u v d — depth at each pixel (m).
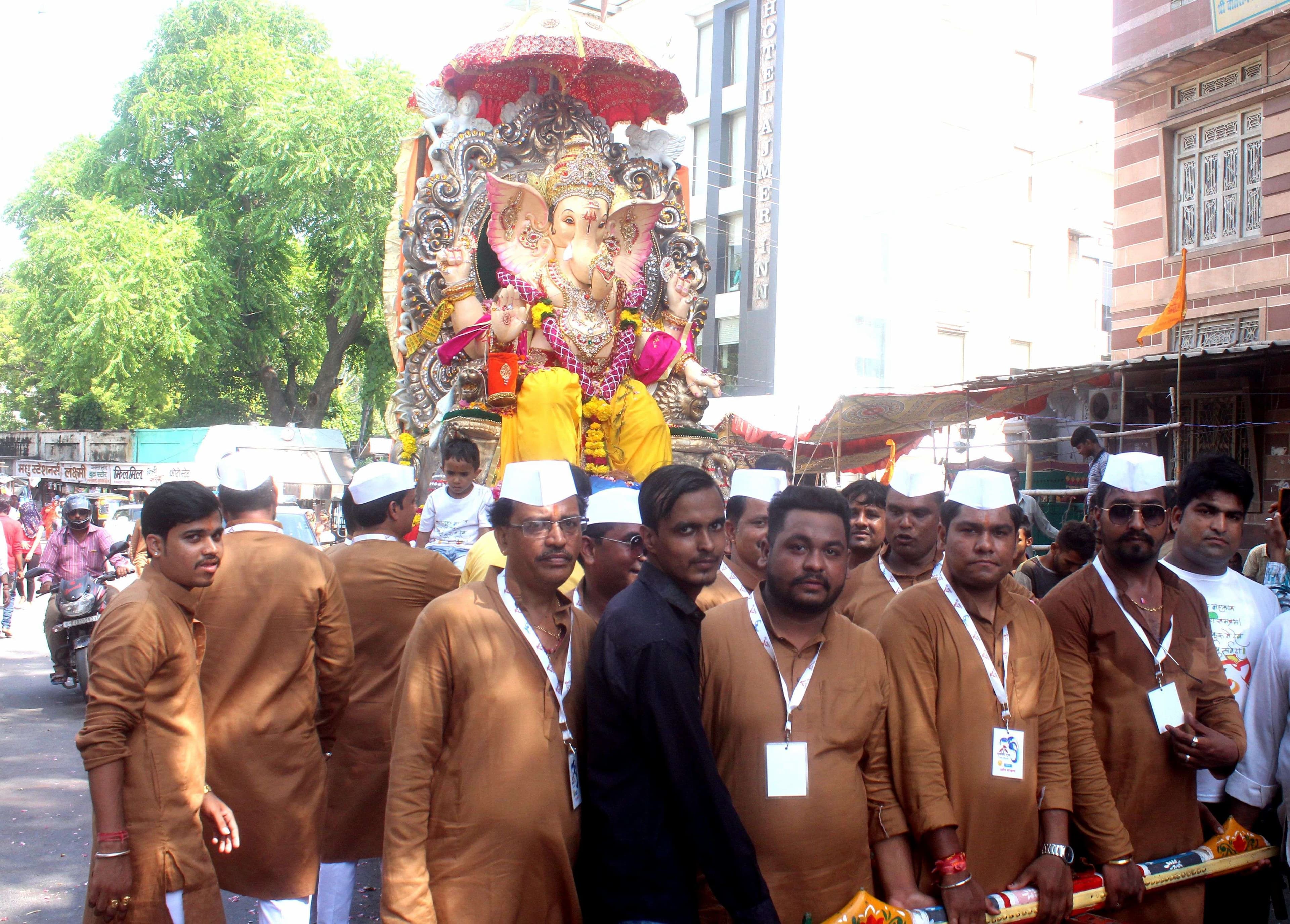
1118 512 4.15
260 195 31.27
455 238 8.41
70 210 29.55
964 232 29.03
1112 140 32.00
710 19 30.00
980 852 3.71
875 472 19.92
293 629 4.38
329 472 22.75
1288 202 13.73
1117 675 4.15
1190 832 4.12
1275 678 4.16
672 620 3.33
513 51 8.32
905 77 28.16
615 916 3.22
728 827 3.11
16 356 40.81
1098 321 32.38
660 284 9.23
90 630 10.30
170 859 3.63
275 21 33.72
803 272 27.09
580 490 4.12
